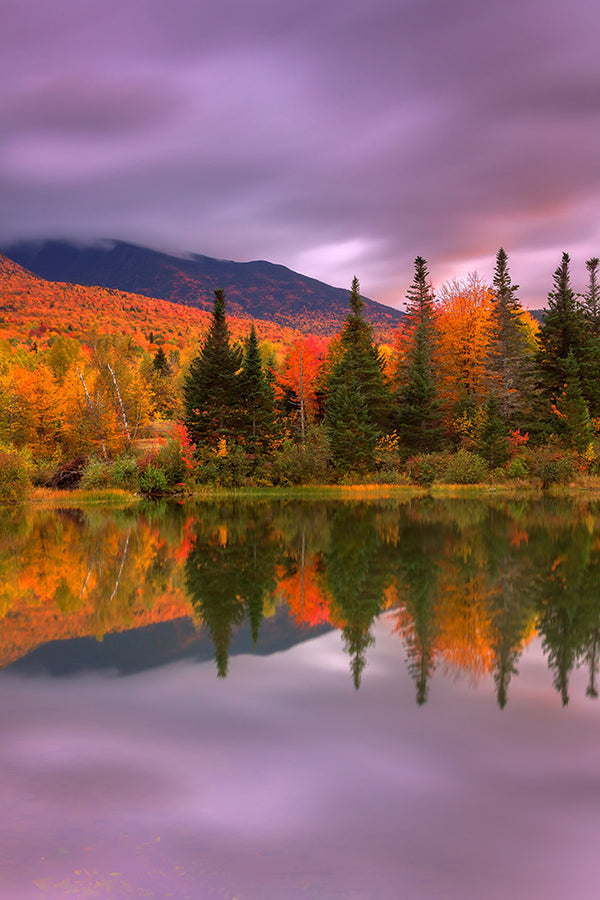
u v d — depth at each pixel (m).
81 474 53.31
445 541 24.09
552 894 4.77
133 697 8.80
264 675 9.69
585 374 69.75
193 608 13.97
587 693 8.89
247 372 58.59
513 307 68.75
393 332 80.06
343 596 14.95
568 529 27.72
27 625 12.65
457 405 68.19
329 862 5.15
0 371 94.62
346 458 58.53
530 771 6.67
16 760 6.95
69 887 4.84
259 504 43.81
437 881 4.92
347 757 6.98
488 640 11.39
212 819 5.81
